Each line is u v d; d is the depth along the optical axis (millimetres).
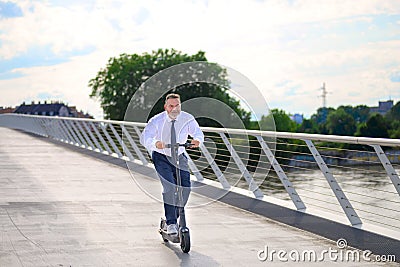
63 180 13297
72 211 9383
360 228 7637
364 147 16688
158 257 6660
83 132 23375
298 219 8414
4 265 6305
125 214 9125
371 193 12969
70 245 7180
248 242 7336
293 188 9078
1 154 20609
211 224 8391
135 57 49750
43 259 6551
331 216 8359
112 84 49438
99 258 6605
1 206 9844
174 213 7023
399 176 6953
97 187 12117
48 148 23688
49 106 102812
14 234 7762
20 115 45969
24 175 14297
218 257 6660
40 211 9383
